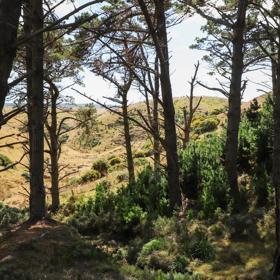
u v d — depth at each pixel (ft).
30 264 27.25
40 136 41.68
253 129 56.75
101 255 31.55
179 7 50.19
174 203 47.06
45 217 40.60
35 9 34.24
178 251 35.24
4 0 6.09
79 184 122.72
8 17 6.12
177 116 156.87
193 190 50.67
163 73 47.26
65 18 6.59
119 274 27.68
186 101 265.13
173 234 38.55
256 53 62.80
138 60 52.21
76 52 45.98
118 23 44.27
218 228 38.91
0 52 6.10
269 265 31.60
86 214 52.06
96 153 205.67
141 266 34.12
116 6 42.22
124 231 44.24
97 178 122.72
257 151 51.13
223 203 43.91
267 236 36.47
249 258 33.53
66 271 26.43
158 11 48.14
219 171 47.80
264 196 42.65
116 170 121.39
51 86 65.57
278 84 33.47
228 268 32.27
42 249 30.12
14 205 107.14
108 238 44.21
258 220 39.09
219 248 35.86
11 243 31.22
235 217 39.83
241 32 46.47
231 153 46.42
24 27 37.42
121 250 39.22
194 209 46.52
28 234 33.96
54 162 69.72
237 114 46.75
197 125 131.85
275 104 33.12
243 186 48.47
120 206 48.11
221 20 46.80
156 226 41.29
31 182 43.01
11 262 26.91
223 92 47.34
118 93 67.82
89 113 72.38
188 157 54.39
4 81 6.19
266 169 48.57
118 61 47.37
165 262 33.45
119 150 182.39
